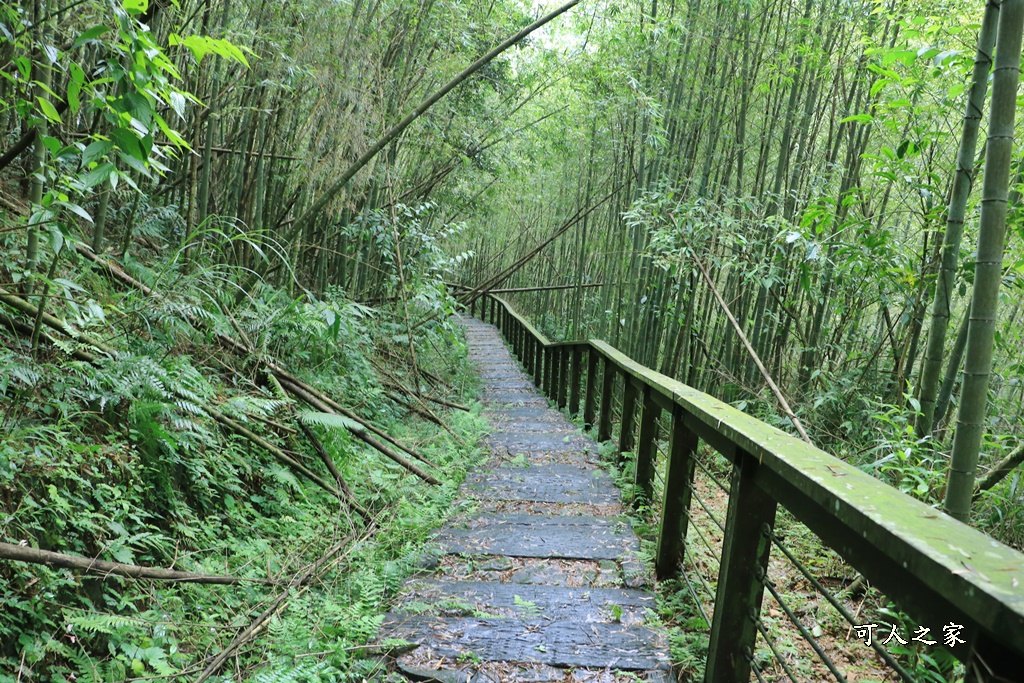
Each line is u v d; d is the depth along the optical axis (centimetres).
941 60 254
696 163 704
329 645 211
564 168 1149
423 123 679
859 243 395
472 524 338
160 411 288
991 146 195
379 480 371
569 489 396
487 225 1477
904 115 455
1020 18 188
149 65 191
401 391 617
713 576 281
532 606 247
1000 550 98
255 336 439
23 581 192
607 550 303
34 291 285
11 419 236
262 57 457
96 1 260
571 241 1277
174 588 241
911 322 408
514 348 1188
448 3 628
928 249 384
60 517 219
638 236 698
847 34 543
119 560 226
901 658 229
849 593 282
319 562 283
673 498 267
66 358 280
